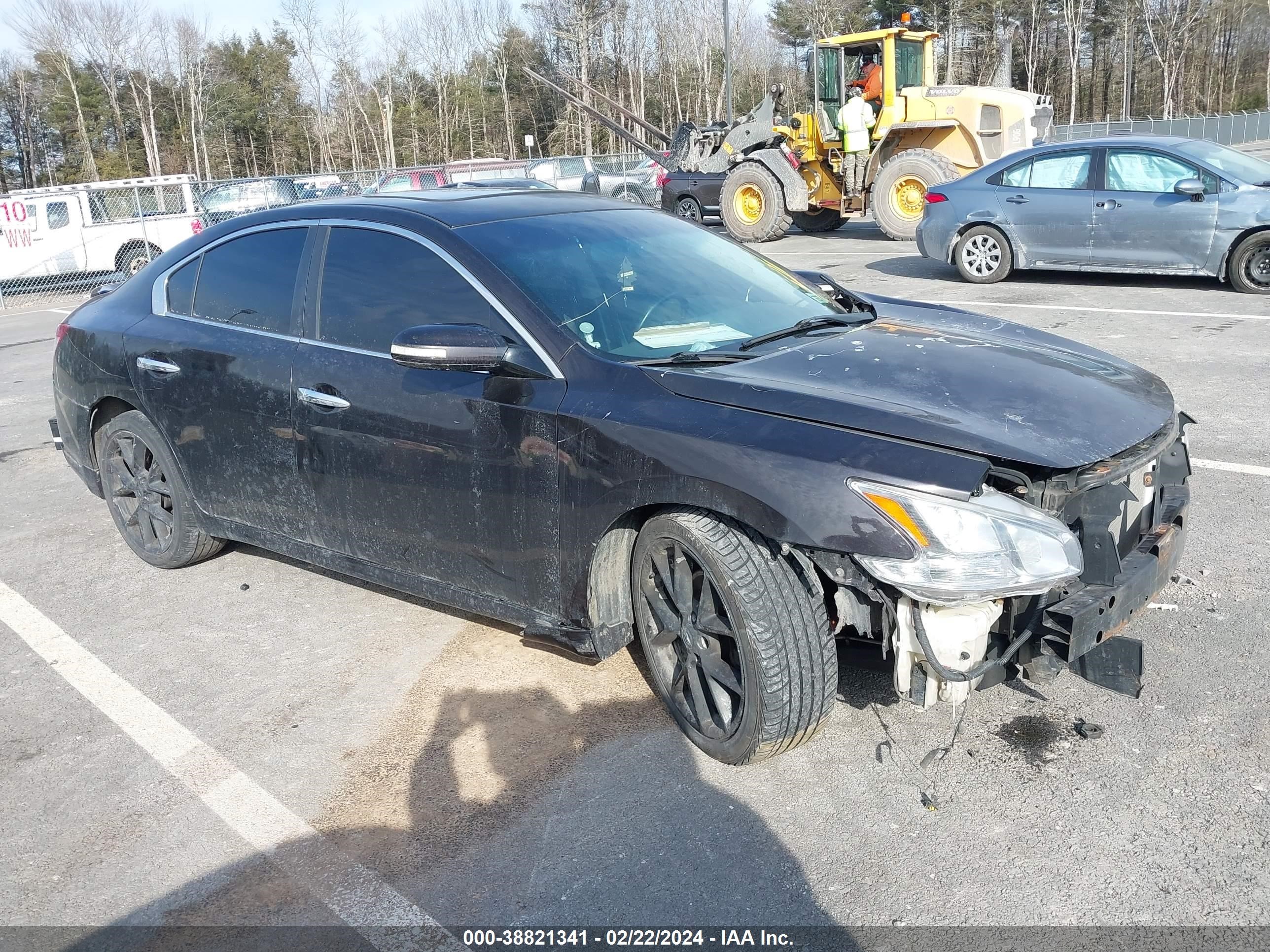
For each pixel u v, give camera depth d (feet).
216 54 244.22
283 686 12.06
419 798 9.77
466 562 11.32
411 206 12.35
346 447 11.99
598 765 10.09
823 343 11.07
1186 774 9.36
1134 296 32.65
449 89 242.17
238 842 9.32
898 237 51.37
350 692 11.84
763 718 9.20
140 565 16.21
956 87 51.01
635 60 233.14
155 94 236.02
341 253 12.44
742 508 8.87
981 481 8.25
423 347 10.14
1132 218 33.19
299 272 12.81
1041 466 8.45
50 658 13.20
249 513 13.71
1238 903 7.83
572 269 11.47
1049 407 9.39
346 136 241.35
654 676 10.50
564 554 10.32
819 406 9.19
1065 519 8.96
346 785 10.06
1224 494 15.97
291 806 9.79
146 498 15.47
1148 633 11.85
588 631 10.47
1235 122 172.24
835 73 53.01
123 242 60.54
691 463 9.17
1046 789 9.29
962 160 50.98
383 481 11.76
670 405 9.65
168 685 12.27
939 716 10.52
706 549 9.24
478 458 10.77
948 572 8.19
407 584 12.12
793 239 58.85
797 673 9.14
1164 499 10.14
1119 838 8.61
